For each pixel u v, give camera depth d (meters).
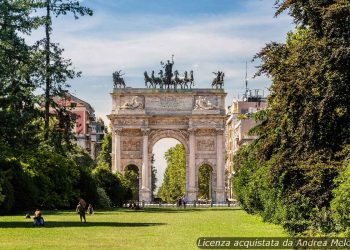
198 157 176.38
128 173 183.12
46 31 86.75
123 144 176.50
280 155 47.81
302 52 46.06
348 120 44.16
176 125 176.88
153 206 151.00
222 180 175.12
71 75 88.56
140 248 39.31
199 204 162.88
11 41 58.56
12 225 59.59
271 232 52.06
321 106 42.72
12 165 84.75
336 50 41.66
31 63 69.75
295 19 49.16
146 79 178.38
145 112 175.62
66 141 95.38
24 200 85.62
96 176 129.62
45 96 87.12
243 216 85.94
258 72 52.44
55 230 53.62
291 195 46.59
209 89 177.25
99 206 117.00
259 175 69.69
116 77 177.25
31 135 61.66
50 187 96.69
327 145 44.84
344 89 42.84
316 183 42.56
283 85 46.22
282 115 48.47
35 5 63.31
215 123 176.00
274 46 51.91
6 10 58.34
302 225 43.34
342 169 40.44
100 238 46.38
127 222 69.31
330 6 42.47
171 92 176.62
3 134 58.16
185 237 47.91
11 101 58.84
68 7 85.94
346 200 35.16
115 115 174.75
